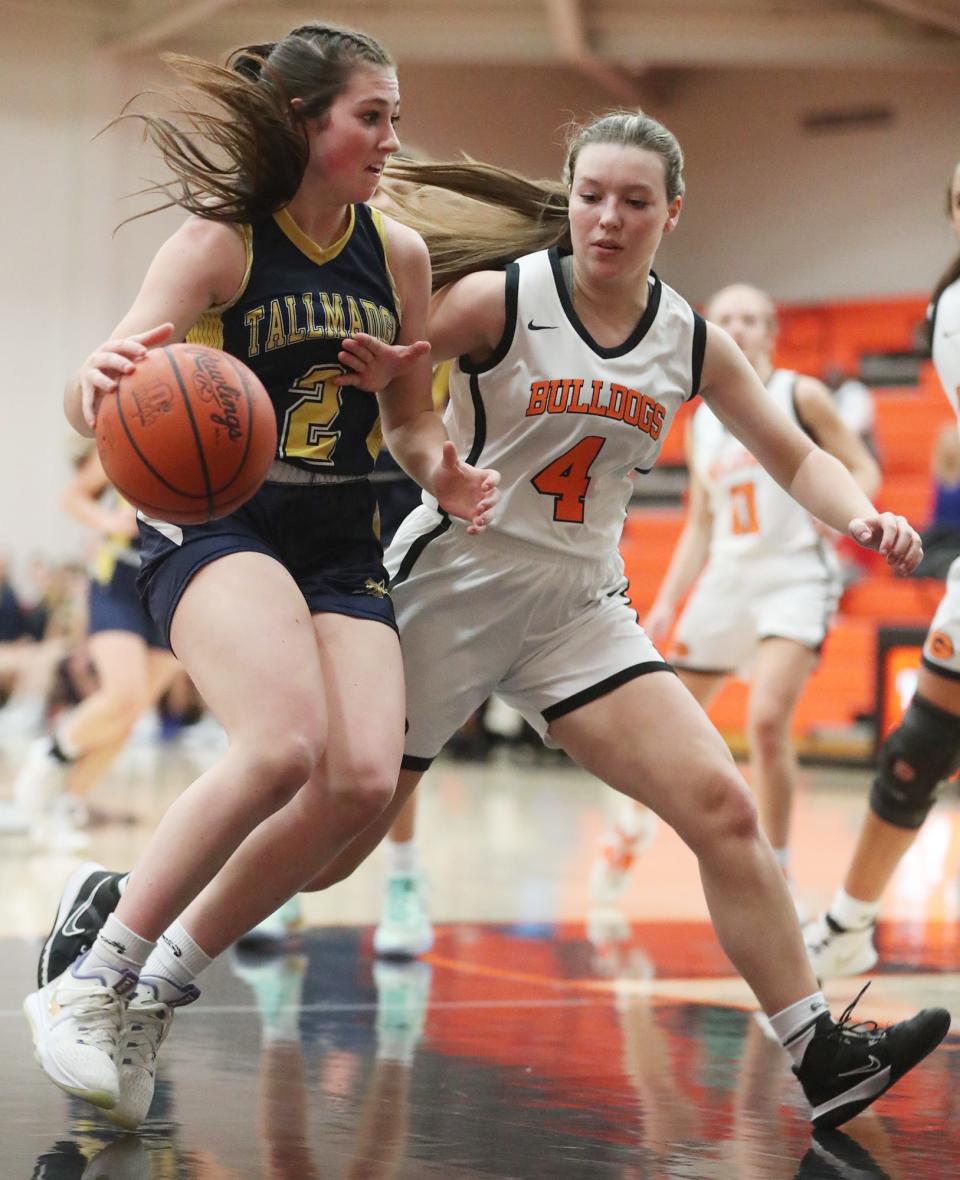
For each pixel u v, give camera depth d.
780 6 18.22
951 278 5.60
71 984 3.54
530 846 10.22
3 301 19.95
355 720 3.67
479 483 3.79
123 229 20.36
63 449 20.25
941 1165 3.50
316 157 3.68
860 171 20.59
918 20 17.95
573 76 21.88
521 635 4.26
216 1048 4.55
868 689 17.09
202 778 3.50
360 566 3.92
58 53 19.98
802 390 7.28
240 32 19.19
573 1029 4.95
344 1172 3.32
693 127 21.95
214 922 3.71
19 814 10.92
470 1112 3.87
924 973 6.08
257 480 3.49
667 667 4.20
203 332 3.74
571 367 4.07
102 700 9.47
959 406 5.57
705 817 3.97
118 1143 3.50
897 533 3.94
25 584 20.09
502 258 4.27
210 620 3.54
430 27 18.67
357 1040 4.71
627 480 4.28
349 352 3.72
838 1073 3.80
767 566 7.42
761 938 3.95
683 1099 4.07
